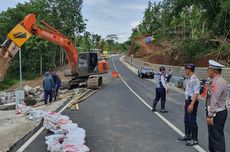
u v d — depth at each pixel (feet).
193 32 165.07
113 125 41.96
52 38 85.40
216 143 24.50
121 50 633.61
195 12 168.04
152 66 208.54
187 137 33.42
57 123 37.93
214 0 135.95
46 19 233.96
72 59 96.84
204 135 35.96
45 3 245.45
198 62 147.02
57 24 244.83
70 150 26.89
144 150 29.94
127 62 346.13
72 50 95.09
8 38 58.75
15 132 37.50
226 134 36.68
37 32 76.84
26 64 225.97
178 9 154.51
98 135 36.19
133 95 81.56
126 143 32.55
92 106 61.26
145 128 39.88
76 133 32.73
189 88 32.19
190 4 146.72
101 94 85.20
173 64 181.16
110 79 152.15
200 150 29.76
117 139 34.27
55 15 246.47
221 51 135.64
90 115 50.42
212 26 141.08
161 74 52.95
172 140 33.73
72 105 60.75
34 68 227.40
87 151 27.86
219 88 23.86
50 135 34.12
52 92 67.10
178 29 208.44
